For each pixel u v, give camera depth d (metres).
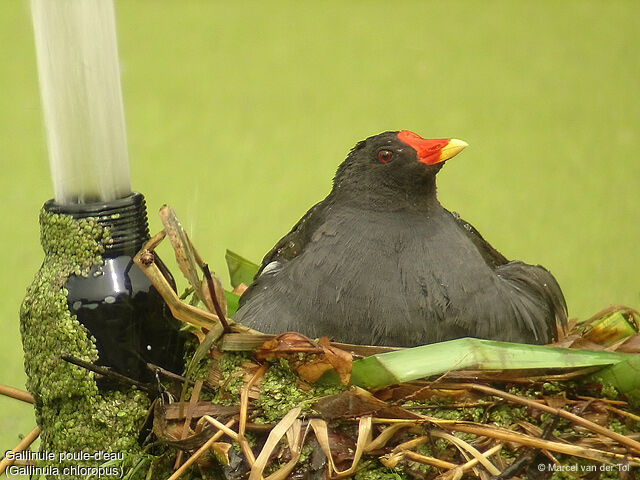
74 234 5.41
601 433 5.38
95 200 5.41
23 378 5.78
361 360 5.39
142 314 5.41
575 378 5.41
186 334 5.44
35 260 5.99
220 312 5.39
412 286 5.43
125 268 5.41
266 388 5.40
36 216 6.39
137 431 5.41
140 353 5.41
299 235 5.50
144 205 5.43
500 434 5.38
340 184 5.48
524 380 5.40
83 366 5.39
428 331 5.43
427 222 5.45
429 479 5.38
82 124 5.41
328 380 5.40
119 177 5.42
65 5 5.40
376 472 5.38
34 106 7.36
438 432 5.39
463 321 5.43
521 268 5.50
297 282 5.45
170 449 5.42
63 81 5.41
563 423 5.39
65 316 5.40
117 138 5.42
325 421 5.39
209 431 5.39
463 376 5.39
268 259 5.53
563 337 5.49
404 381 5.38
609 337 5.48
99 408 5.41
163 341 5.42
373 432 5.39
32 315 5.41
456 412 5.40
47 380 5.41
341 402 5.38
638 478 5.39
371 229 5.45
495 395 5.39
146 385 5.41
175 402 5.41
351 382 5.39
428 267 5.44
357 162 5.47
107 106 5.41
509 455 5.39
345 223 5.45
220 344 5.41
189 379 5.41
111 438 5.41
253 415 5.39
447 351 5.39
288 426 5.38
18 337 5.84
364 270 5.44
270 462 5.38
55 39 5.40
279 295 5.45
